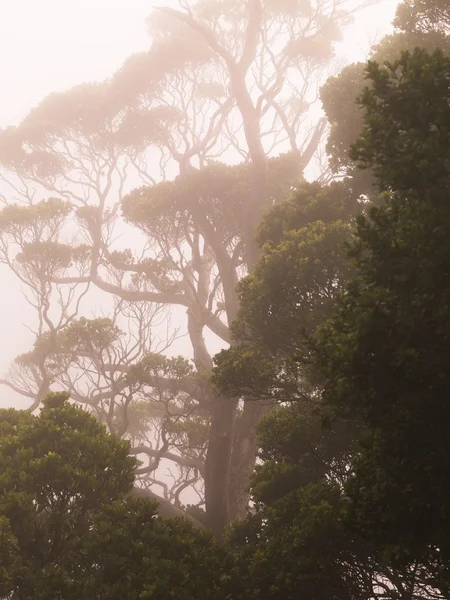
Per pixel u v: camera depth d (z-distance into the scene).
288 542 15.71
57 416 18.45
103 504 16.34
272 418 19.30
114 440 17.86
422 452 9.85
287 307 19.12
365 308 9.64
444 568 11.77
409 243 9.50
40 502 16.30
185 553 15.20
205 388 32.97
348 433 17.91
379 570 14.93
